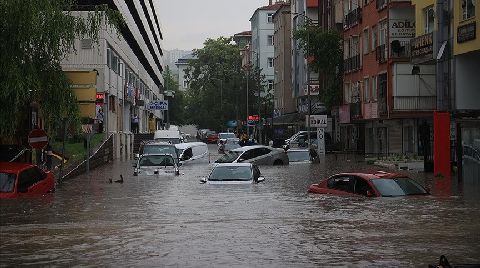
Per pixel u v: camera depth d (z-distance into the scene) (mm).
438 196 19812
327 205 17500
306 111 74875
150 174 32531
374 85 51281
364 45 54156
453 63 35281
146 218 15414
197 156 43875
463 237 12328
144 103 88250
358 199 18750
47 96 23969
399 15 46312
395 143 50875
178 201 19375
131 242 11914
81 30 24141
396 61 45188
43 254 10781
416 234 12695
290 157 42969
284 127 90812
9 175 19422
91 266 9844
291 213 16031
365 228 13477
